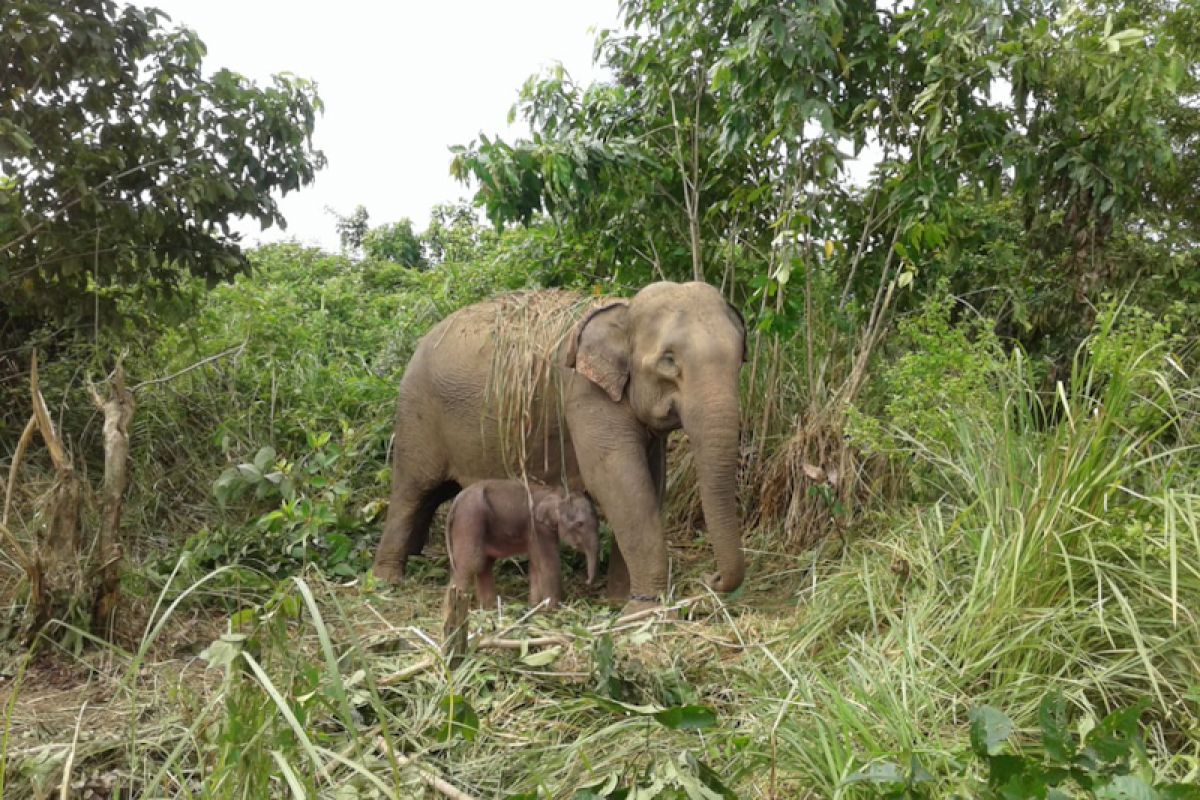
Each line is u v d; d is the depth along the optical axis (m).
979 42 4.85
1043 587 3.16
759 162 6.01
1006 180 6.45
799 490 5.02
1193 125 6.05
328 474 5.79
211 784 2.17
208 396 6.39
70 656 3.48
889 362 5.84
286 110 5.73
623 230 6.34
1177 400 4.04
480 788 2.52
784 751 2.58
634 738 2.69
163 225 5.29
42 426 3.59
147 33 5.42
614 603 4.68
